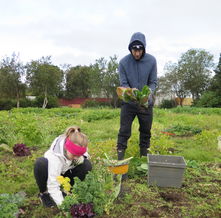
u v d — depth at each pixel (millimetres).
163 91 44125
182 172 3211
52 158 2592
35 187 3303
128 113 3811
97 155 4555
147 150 4199
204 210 2719
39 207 2736
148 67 3854
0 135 6039
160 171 3238
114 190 2717
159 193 3123
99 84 34688
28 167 4203
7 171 3865
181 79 43281
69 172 2924
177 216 2604
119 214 2596
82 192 2336
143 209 2707
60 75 34594
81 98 45719
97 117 11672
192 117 11812
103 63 34625
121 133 3869
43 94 34062
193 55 44156
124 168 2676
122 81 3854
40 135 6426
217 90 33906
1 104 30734
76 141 2482
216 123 9984
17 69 31406
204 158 4746
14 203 2416
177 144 6039
